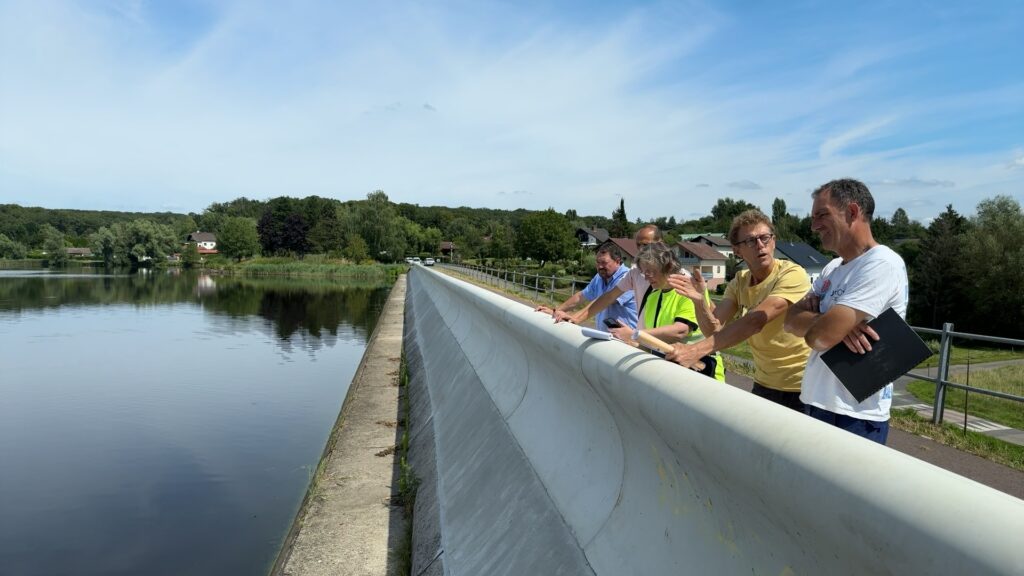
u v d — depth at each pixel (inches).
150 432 450.0
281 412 509.0
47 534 280.4
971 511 31.3
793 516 45.6
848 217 93.6
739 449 49.9
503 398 169.0
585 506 96.4
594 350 89.6
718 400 55.6
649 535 77.0
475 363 230.8
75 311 1434.5
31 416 500.4
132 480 349.4
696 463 61.6
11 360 779.4
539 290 1041.5
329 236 4881.9
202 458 387.9
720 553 63.0
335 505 175.6
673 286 120.3
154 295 1962.4
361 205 5103.3
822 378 99.4
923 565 32.9
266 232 4977.9
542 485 114.4
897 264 86.6
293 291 2261.3
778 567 53.3
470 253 4901.6
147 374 679.1
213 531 278.4
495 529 119.2
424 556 135.1
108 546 266.5
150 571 243.8
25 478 354.9
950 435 226.7
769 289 121.0
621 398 78.3
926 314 1611.7
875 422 96.4
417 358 408.2
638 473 83.5
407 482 183.0
